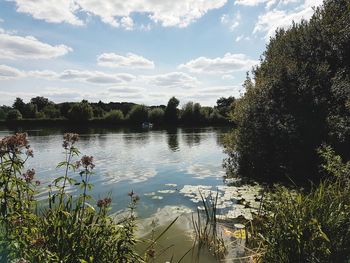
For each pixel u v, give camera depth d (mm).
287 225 4395
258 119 13477
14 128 60000
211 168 15867
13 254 2768
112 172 14703
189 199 9914
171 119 70938
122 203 9516
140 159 18953
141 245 6418
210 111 74438
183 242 6602
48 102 102500
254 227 6441
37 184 3951
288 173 12312
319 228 3926
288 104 12578
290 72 12742
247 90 14969
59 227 3389
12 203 3145
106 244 3584
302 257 4156
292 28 15258
